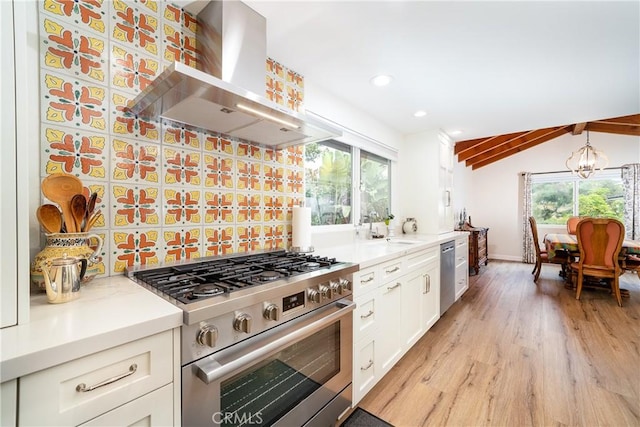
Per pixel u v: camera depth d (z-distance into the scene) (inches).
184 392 31.2
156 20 49.8
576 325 104.9
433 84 87.2
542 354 83.7
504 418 57.9
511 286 161.2
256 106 45.0
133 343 27.5
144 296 35.2
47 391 22.9
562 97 97.1
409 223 138.2
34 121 37.5
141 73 47.7
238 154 62.9
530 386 68.3
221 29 50.2
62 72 39.8
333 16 56.4
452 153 158.9
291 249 72.6
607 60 73.0
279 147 71.0
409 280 84.5
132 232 46.6
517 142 199.2
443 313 113.7
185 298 34.1
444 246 114.3
